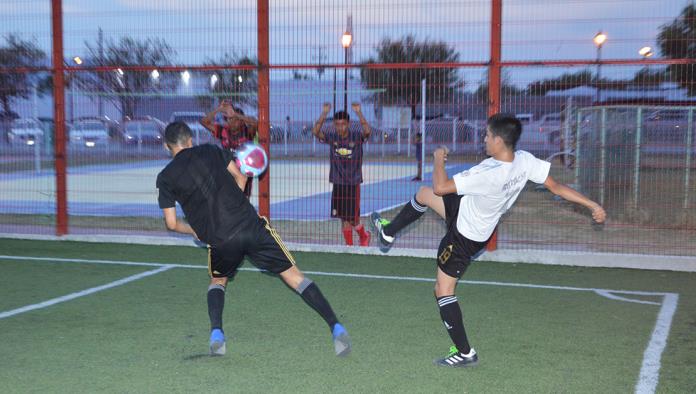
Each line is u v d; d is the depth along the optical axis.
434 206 4.84
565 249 8.14
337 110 8.45
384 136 11.39
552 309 5.73
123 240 8.95
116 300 5.94
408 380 4.04
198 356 4.46
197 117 9.59
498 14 7.44
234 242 4.34
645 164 9.55
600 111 9.85
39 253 8.17
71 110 9.18
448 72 7.91
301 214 11.27
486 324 5.27
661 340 4.86
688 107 8.65
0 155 10.10
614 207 9.77
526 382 4.01
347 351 4.35
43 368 4.19
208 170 4.35
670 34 7.25
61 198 9.11
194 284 6.59
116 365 4.26
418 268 7.45
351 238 8.39
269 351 4.59
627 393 3.83
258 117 8.34
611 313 5.60
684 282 6.77
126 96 9.23
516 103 7.62
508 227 9.61
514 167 4.16
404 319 5.43
